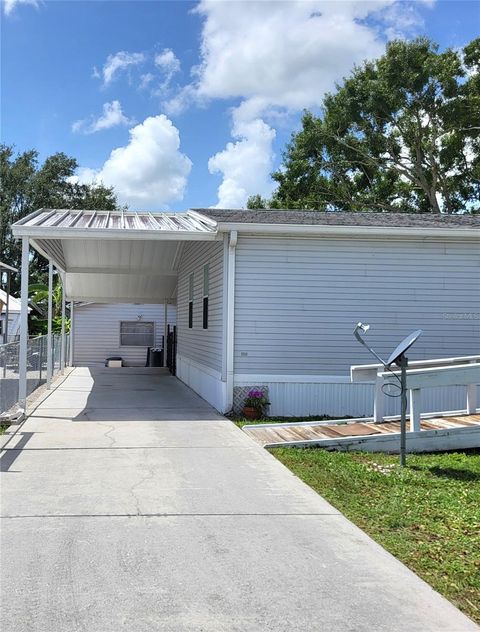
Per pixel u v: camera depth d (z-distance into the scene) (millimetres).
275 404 10227
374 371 8508
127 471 6180
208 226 10320
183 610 3193
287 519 4750
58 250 14102
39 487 5547
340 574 3699
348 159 29344
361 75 28328
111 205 43844
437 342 10555
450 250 10578
